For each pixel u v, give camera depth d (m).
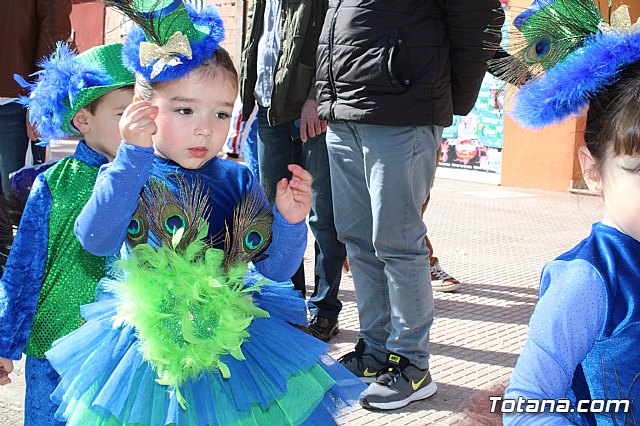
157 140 2.14
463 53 3.25
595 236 1.73
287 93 4.08
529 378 1.65
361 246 3.60
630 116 1.62
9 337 2.32
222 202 2.25
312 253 6.41
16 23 4.80
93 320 2.11
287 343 2.11
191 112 2.11
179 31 2.05
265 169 4.41
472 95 3.45
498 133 11.03
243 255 2.17
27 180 2.77
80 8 13.64
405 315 3.37
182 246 2.10
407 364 3.40
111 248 2.05
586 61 1.70
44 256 2.39
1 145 5.01
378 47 3.20
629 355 1.63
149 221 2.09
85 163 2.51
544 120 1.83
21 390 3.63
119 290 2.05
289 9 4.03
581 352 1.65
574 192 10.05
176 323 1.99
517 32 1.94
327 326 4.21
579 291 1.65
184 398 1.94
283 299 2.30
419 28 3.20
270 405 2.03
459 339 4.29
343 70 3.31
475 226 7.90
